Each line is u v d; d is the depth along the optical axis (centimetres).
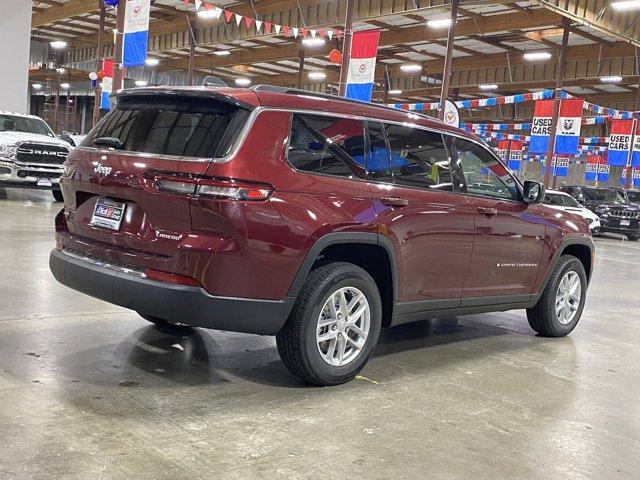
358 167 409
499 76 3056
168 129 374
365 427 344
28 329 463
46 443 292
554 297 584
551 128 2297
